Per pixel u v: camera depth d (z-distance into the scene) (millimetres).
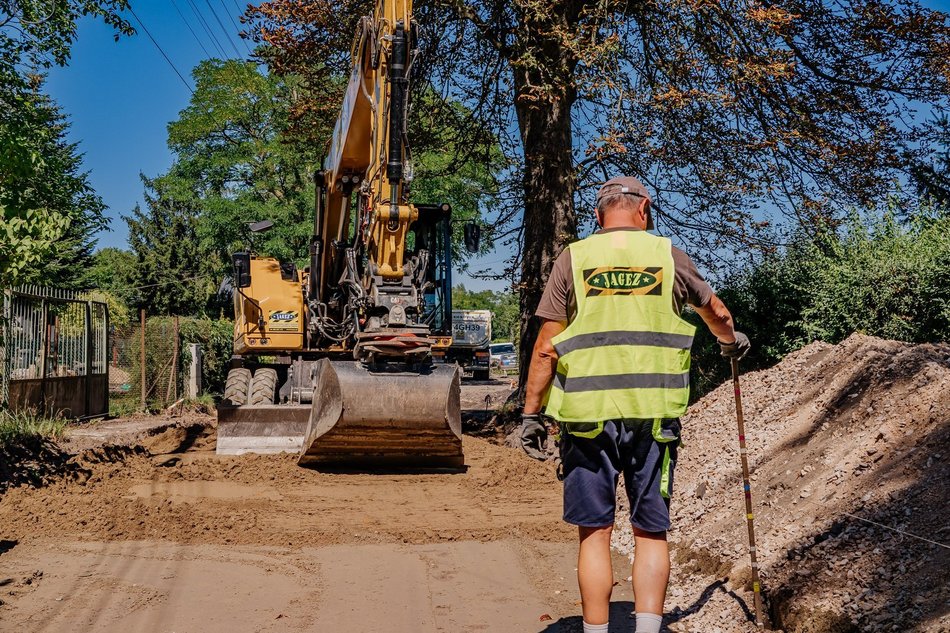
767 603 4090
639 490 3252
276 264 13211
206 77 38250
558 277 3350
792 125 12633
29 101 16281
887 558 3822
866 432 5223
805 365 7594
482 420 16641
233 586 5203
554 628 4402
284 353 12797
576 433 3238
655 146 12547
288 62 15703
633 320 3227
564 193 13445
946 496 3992
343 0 14422
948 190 12312
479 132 15562
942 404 4809
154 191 47594
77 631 4293
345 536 6605
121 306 25234
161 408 19141
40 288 14086
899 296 8797
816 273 9953
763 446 6316
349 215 11289
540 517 7324
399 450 9500
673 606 4535
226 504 7633
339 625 4461
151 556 5895
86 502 7449
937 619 3193
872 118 13164
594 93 12297
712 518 5641
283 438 10625
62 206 15195
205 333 23312
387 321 9398
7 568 5477
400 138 9172
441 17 14078
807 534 4453
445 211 11797
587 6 12125
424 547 6293
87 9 15453
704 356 12227
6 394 12320
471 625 4465
